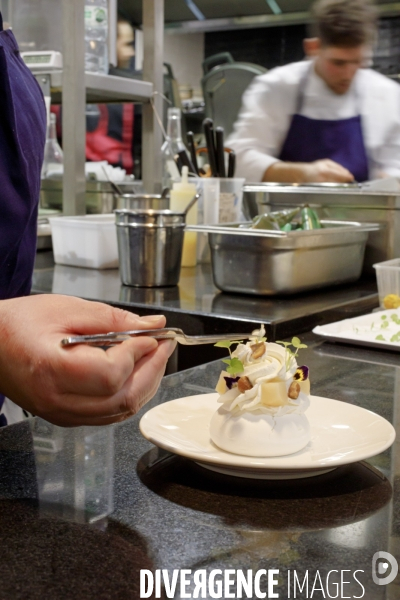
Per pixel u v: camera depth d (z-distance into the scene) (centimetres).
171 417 63
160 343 54
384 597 38
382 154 258
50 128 214
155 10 204
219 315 122
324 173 237
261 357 58
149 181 215
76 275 167
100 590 38
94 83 187
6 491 52
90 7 193
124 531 46
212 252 146
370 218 170
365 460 59
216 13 339
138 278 152
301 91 256
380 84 258
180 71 448
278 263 138
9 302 53
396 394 81
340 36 237
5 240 82
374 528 47
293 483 54
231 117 338
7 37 92
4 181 80
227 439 55
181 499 51
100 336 50
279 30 404
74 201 190
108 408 50
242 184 188
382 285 139
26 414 127
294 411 56
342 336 108
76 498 51
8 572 40
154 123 211
